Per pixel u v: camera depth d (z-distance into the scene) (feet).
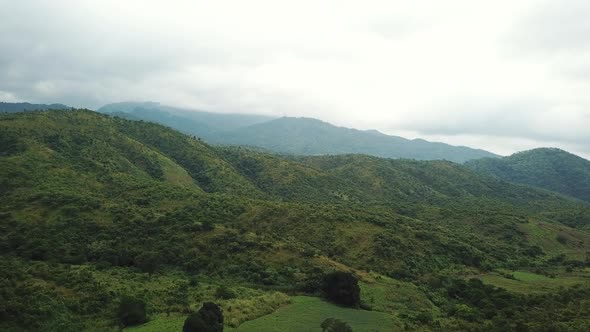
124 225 336.49
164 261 292.81
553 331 201.46
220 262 295.07
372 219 395.14
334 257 323.57
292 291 258.37
